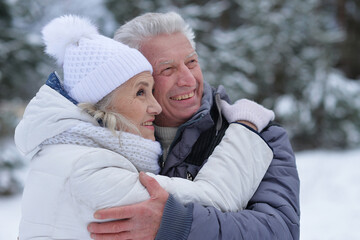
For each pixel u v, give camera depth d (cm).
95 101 134
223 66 856
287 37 884
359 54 1162
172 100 158
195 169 150
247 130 142
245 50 872
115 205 116
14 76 696
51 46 142
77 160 118
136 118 136
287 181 142
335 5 1178
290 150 153
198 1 988
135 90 136
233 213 126
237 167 133
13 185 612
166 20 157
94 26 147
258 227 124
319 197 555
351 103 866
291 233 134
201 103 159
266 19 886
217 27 1068
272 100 879
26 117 128
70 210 118
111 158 121
